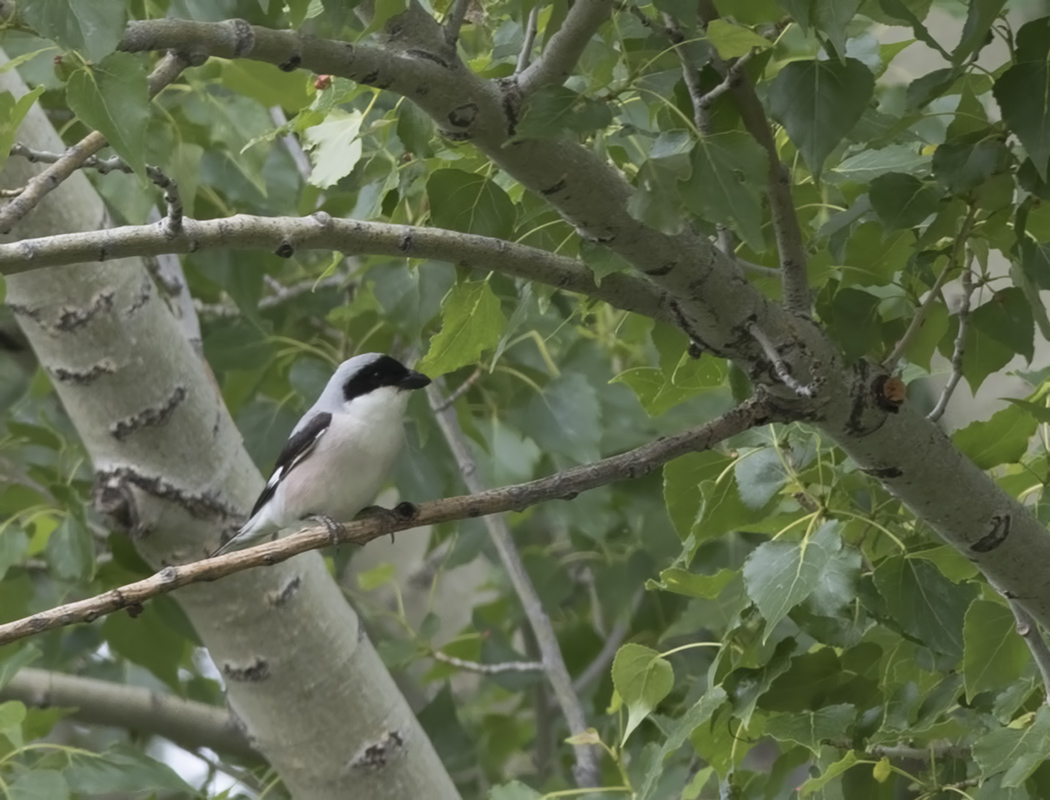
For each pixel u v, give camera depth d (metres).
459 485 13.02
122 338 8.00
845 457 7.93
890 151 7.86
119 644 10.90
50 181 5.48
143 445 8.17
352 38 7.46
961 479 6.36
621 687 7.46
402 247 5.89
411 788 8.22
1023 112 5.38
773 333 6.02
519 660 13.18
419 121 6.82
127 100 4.85
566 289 6.21
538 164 5.47
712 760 7.72
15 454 12.30
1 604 11.20
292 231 5.68
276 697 8.09
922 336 6.62
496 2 7.52
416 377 8.77
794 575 6.58
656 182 5.22
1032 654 6.73
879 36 10.49
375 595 17.72
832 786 7.78
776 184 5.92
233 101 10.59
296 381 11.93
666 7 5.12
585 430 11.62
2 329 13.45
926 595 7.16
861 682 7.38
